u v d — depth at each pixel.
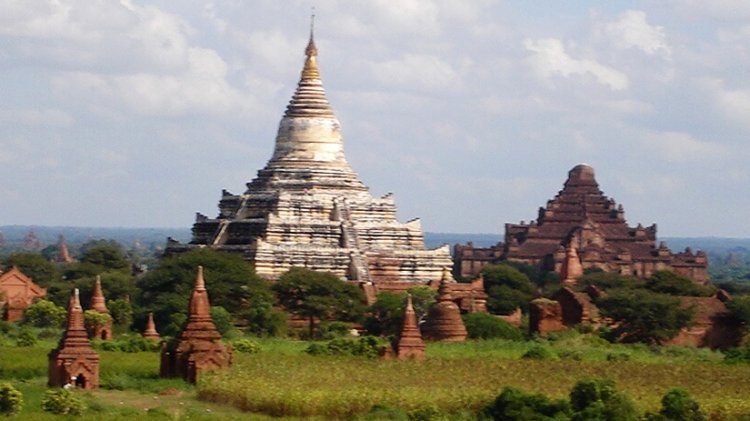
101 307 196.25
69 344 139.75
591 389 122.62
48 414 118.50
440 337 198.12
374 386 134.25
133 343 180.62
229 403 128.88
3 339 185.38
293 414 122.69
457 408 124.31
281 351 176.50
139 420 115.69
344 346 171.75
